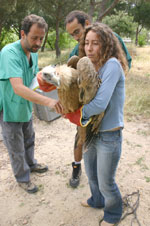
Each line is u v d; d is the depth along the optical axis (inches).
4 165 143.5
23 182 119.0
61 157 150.9
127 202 110.0
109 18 735.1
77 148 113.0
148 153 152.5
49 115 196.7
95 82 61.7
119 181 126.4
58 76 57.5
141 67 452.1
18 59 91.7
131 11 940.6
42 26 89.9
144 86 298.5
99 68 69.4
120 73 65.7
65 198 116.2
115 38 68.6
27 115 105.6
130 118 206.7
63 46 1071.6
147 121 200.7
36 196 118.3
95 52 66.8
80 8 509.0
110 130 73.4
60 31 1006.4
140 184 123.6
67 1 498.9
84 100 63.2
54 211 108.4
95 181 96.4
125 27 739.4
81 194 118.5
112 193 85.1
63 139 174.2
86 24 98.2
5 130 105.7
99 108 63.2
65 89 59.9
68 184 126.1
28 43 92.9
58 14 529.0
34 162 134.0
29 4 566.3
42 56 707.4
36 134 182.2
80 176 131.0
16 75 87.6
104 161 77.6
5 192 121.6
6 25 834.2
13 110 99.8
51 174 134.7
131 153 153.0
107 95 62.9
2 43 1048.8
